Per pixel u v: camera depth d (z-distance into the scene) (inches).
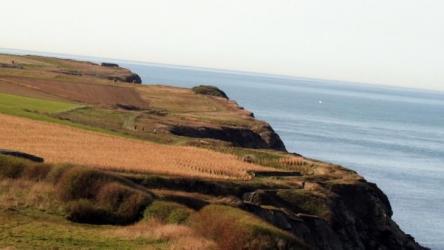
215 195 2751.0
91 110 5108.3
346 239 2999.5
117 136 3971.5
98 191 2190.0
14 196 2135.8
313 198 3034.0
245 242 1868.8
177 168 2994.6
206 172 3051.2
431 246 3941.9
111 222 2079.2
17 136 3287.4
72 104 5251.0
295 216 2775.6
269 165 3683.6
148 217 2110.0
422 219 4635.8
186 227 1995.6
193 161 3339.1
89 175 2234.3
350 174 3693.4
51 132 3587.6
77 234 1829.5
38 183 2237.9
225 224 1951.3
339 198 3169.3
